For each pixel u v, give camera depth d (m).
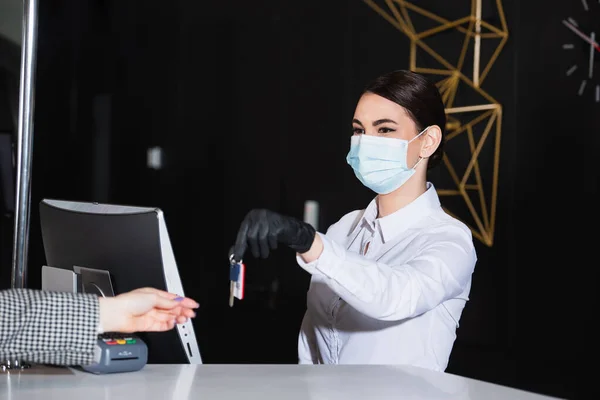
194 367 1.44
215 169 5.41
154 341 1.54
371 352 1.82
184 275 5.45
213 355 5.25
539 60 4.09
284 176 5.14
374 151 1.86
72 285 1.57
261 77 5.26
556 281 4.01
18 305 1.18
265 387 1.25
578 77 3.91
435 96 1.89
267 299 5.12
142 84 5.59
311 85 5.05
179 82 5.52
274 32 5.21
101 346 1.34
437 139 1.90
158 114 5.56
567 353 3.95
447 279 1.63
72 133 5.55
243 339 5.19
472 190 4.37
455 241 1.76
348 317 1.86
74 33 5.57
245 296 5.20
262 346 5.11
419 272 1.58
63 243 1.65
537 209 4.10
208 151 5.43
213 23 5.44
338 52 4.94
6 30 4.14
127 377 1.33
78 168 5.56
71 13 5.56
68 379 1.31
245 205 5.29
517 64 4.18
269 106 5.22
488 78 4.31
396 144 1.86
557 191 4.00
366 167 1.88
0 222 4.18
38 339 1.18
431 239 1.78
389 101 1.86
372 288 1.46
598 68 3.83
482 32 4.33
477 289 4.37
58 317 1.20
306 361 2.03
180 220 5.49
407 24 4.60
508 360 4.20
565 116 3.97
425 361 1.79
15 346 1.18
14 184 4.16
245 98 5.32
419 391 1.24
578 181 3.91
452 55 4.42
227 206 5.36
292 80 5.14
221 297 5.32
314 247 1.43
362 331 1.84
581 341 3.88
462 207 4.41
